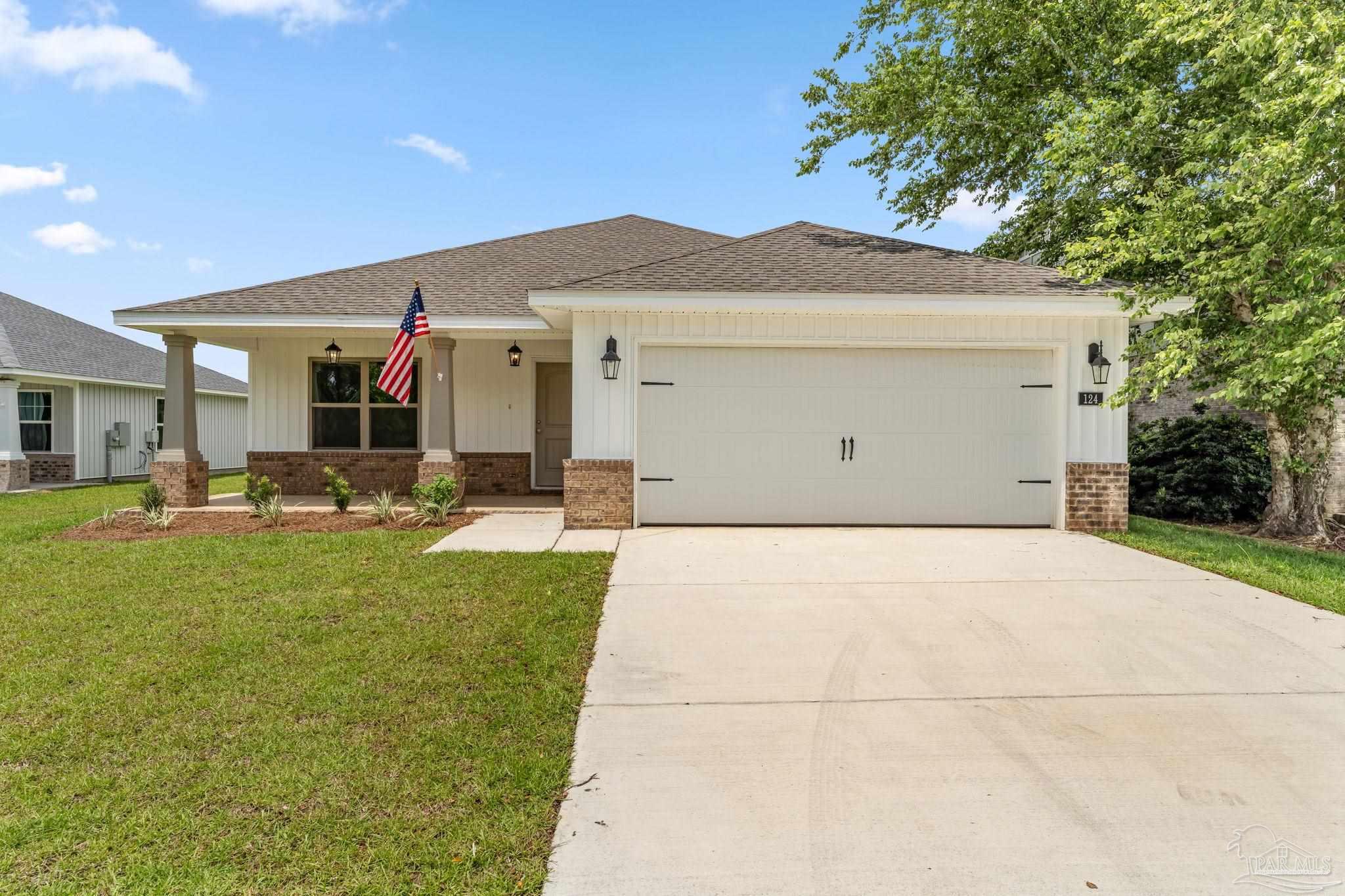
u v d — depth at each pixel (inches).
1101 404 335.0
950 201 557.3
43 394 680.4
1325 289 275.6
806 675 159.2
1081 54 435.5
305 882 88.7
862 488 345.1
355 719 133.4
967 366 342.3
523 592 220.2
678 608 208.7
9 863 91.5
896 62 490.9
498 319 395.2
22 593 219.3
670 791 111.3
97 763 117.2
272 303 410.9
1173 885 89.4
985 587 231.6
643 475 343.6
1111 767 119.1
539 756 120.1
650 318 337.1
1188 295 319.3
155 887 87.0
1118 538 316.2
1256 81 314.2
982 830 101.3
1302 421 350.3
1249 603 213.0
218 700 141.5
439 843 96.6
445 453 401.1
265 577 238.4
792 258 367.9
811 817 104.5
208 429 844.6
